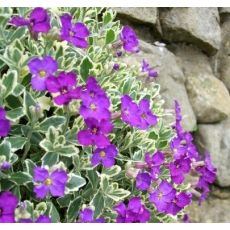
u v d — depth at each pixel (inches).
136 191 13.7
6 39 12.4
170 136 15.6
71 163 12.6
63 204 12.3
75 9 15.6
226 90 24.2
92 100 11.1
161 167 14.8
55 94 10.8
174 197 13.1
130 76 15.6
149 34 23.1
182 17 23.1
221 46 25.3
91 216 11.4
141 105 12.9
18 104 11.9
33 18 11.7
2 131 10.2
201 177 14.5
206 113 23.2
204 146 23.1
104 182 12.1
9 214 9.9
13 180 11.0
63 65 12.6
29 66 10.9
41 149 12.3
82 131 11.1
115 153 11.8
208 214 22.1
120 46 14.8
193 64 24.1
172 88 22.1
